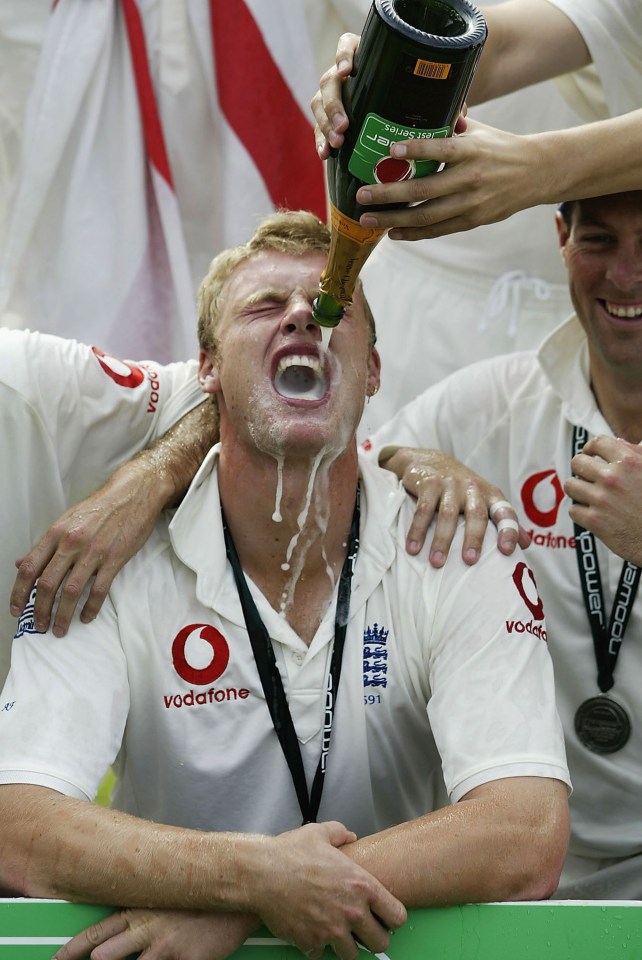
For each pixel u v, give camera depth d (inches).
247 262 314.2
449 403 407.8
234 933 254.1
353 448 309.9
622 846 355.3
